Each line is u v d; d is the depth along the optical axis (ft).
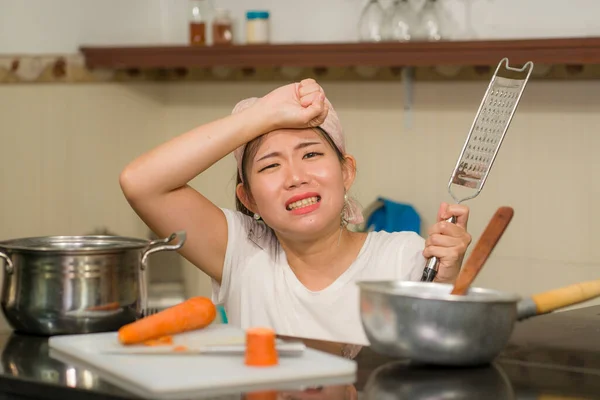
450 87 9.37
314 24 10.16
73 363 3.69
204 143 5.19
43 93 9.79
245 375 3.33
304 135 5.22
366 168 9.99
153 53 9.93
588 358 3.84
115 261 4.25
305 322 5.44
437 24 8.85
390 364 3.67
